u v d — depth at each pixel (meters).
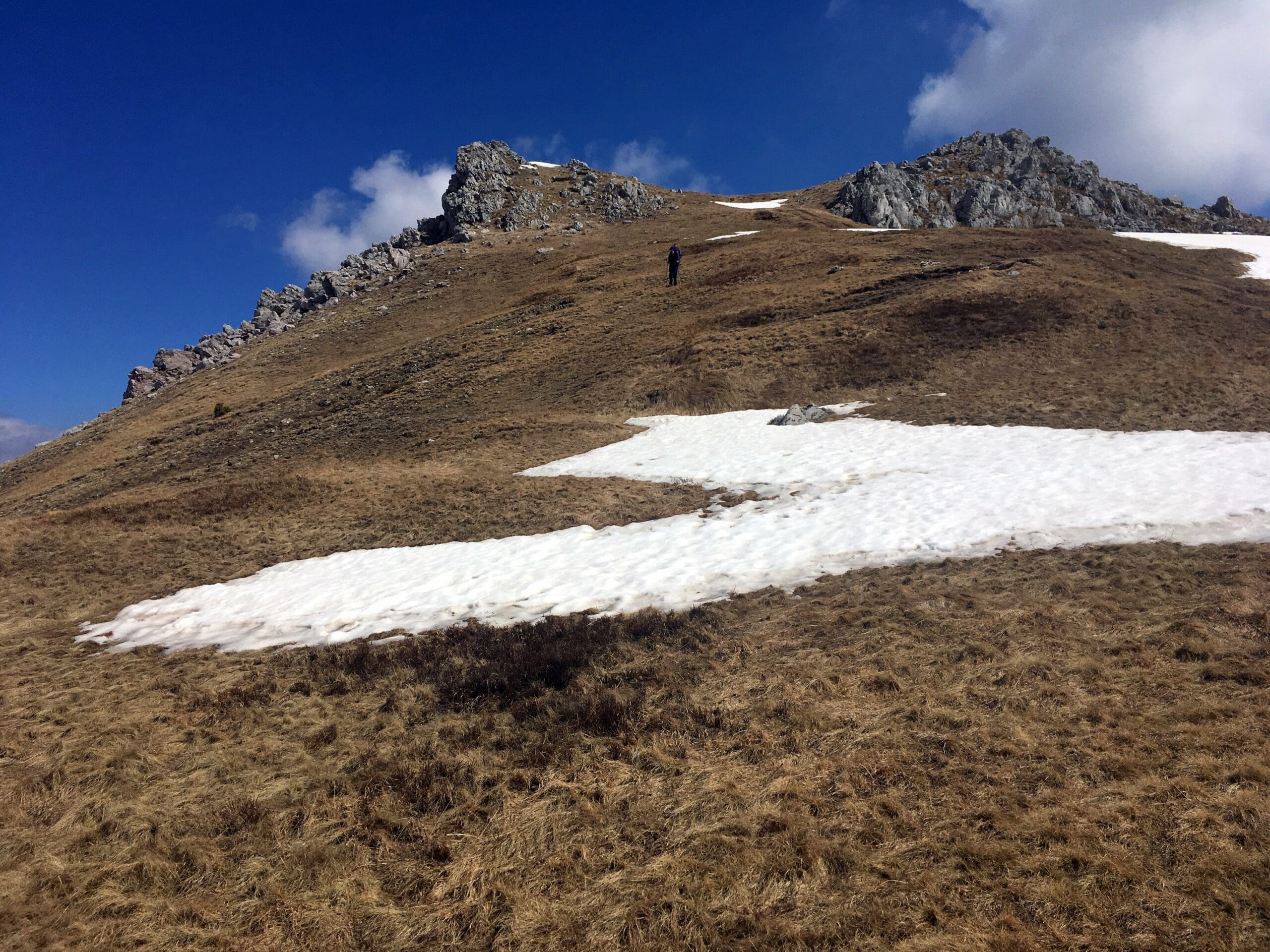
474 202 97.25
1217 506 12.40
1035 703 7.31
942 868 5.28
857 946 4.73
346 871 6.22
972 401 25.03
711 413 30.86
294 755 8.59
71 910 6.21
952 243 47.69
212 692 10.91
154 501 25.19
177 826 7.26
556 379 39.69
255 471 36.47
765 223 77.19
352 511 22.41
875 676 8.33
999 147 108.75
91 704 10.95
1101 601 9.58
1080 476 15.43
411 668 10.80
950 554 12.34
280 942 5.55
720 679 8.88
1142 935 4.51
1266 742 6.19
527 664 10.12
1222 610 8.80
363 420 41.16
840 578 11.98
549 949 5.09
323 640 12.88
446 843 6.39
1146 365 25.50
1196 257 41.09
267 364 66.38
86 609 16.62
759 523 15.88
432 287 75.94
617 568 14.22
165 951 5.59
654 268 60.00
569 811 6.62
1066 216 96.06
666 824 6.23
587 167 113.56
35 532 22.70
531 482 22.86
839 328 35.69
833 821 5.93
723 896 5.32
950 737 6.89
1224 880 4.82
